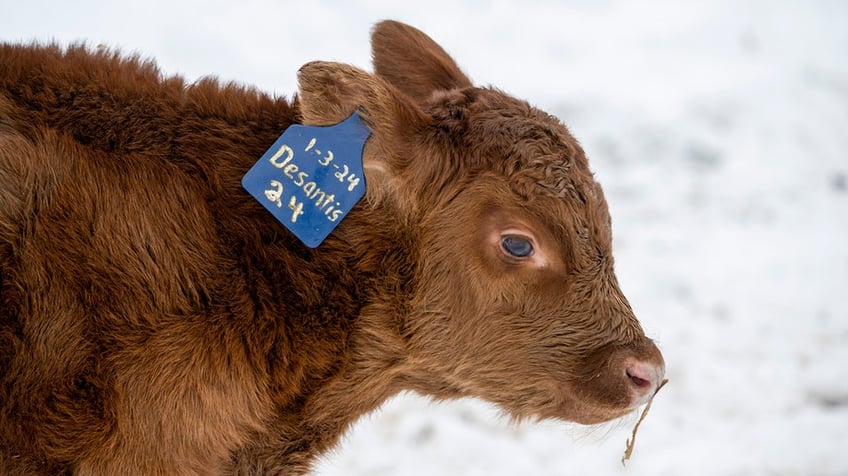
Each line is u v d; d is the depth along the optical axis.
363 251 4.25
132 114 4.11
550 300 4.35
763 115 11.04
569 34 12.32
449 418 6.97
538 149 4.33
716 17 13.13
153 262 3.86
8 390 3.66
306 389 4.26
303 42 11.05
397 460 6.53
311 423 4.37
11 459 3.70
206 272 3.94
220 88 4.41
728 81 11.62
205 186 4.08
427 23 11.95
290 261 4.11
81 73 4.12
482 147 4.31
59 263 3.72
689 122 10.81
